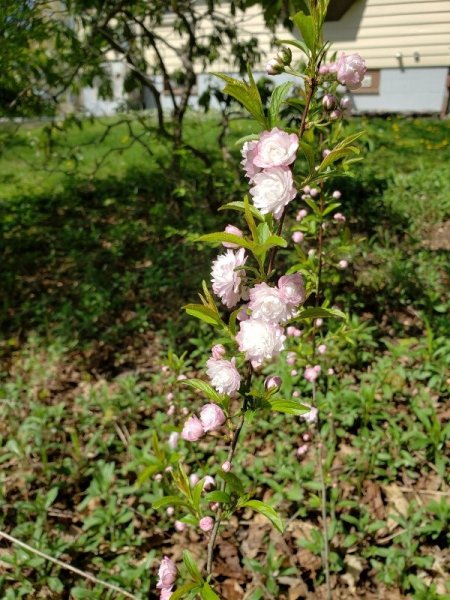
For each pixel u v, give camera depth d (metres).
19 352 4.32
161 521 2.81
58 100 5.72
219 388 1.33
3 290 5.31
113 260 5.66
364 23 10.46
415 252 5.25
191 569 1.42
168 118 10.40
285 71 1.36
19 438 3.40
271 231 1.32
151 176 7.80
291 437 3.23
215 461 3.09
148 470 2.01
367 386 3.35
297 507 2.85
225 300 1.38
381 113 10.91
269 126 1.29
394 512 2.76
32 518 2.92
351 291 4.52
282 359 3.52
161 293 5.04
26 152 9.62
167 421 3.52
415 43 10.35
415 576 2.31
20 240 6.32
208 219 5.77
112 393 3.82
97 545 2.70
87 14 5.36
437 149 8.52
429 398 3.32
